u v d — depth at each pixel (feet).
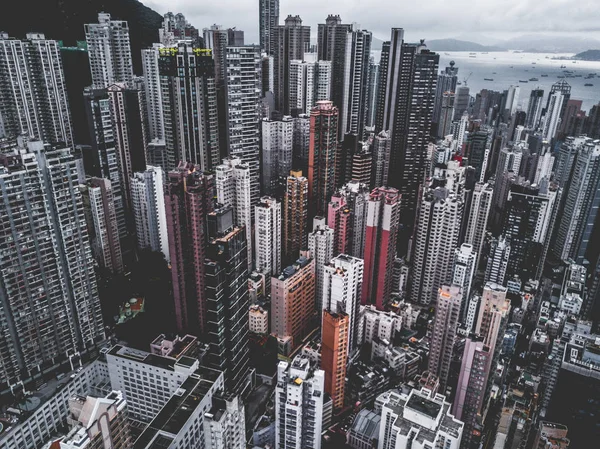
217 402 481.87
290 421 550.36
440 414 552.00
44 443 654.53
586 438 603.26
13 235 646.74
